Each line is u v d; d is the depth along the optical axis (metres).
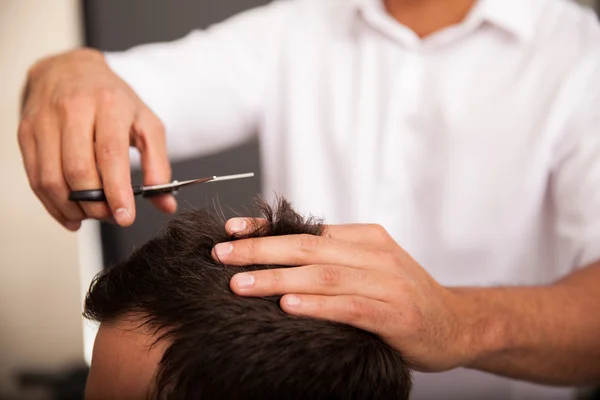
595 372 0.65
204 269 0.45
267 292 0.44
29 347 1.44
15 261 1.41
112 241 1.37
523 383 0.99
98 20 1.37
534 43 0.88
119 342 0.46
